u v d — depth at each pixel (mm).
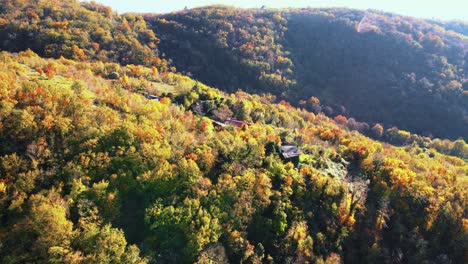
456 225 75125
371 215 76312
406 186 80688
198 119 85938
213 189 64062
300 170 77375
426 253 71938
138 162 62781
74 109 66375
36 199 51875
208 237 58125
